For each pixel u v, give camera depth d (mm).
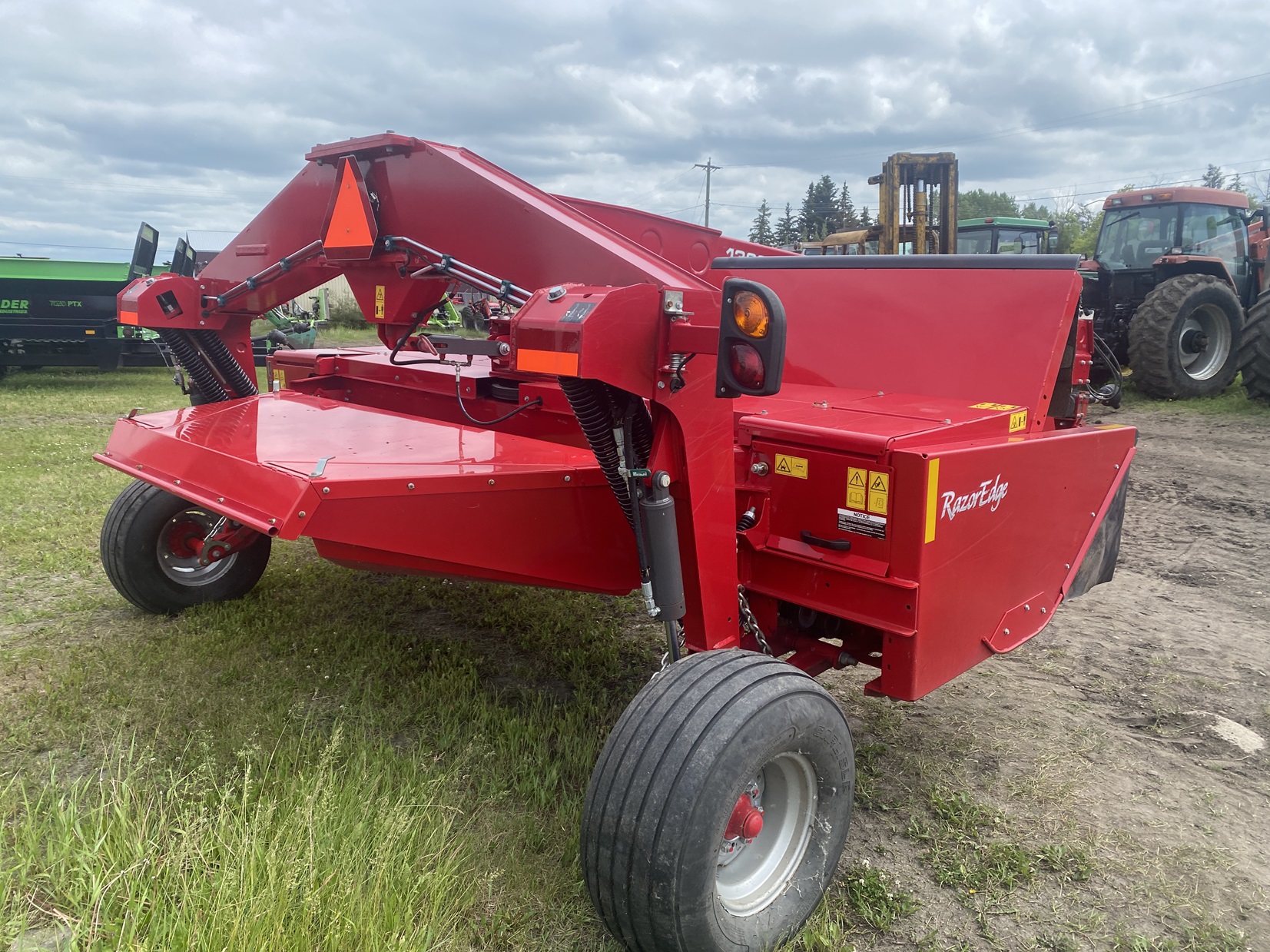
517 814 2605
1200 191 10930
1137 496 6637
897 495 2334
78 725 2986
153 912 1911
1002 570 2721
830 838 2234
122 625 3947
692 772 1845
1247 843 2643
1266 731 3287
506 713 3191
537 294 2092
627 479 2182
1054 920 2314
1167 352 9984
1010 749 3146
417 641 3883
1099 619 4371
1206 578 4953
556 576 2682
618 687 3572
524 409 3256
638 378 2035
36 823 2389
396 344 3225
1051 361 2979
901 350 3301
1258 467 7445
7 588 4398
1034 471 2770
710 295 2209
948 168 12062
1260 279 11773
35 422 9766
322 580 4613
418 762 2721
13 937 1885
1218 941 2242
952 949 2211
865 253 14211
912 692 2400
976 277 3209
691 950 1892
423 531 2410
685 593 2396
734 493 2457
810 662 2904
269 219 3406
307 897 1954
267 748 2826
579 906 2258
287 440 2865
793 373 3592
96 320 13703
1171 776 2990
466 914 2191
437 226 2748
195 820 2285
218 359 3809
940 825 2697
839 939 2227
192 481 2705
